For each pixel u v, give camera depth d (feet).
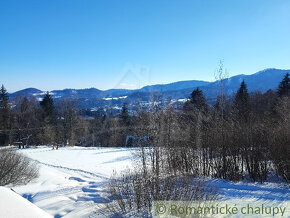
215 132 31.04
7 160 40.45
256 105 101.30
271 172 28.73
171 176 18.56
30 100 165.27
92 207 21.18
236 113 44.45
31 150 113.91
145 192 17.48
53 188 34.12
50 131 138.92
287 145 25.79
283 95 90.27
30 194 31.78
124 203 18.38
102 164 65.87
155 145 24.41
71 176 49.01
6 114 148.05
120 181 23.66
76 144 147.43
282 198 20.30
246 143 28.30
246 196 21.11
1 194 16.05
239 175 27.91
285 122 29.53
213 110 42.75
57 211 21.97
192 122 33.37
